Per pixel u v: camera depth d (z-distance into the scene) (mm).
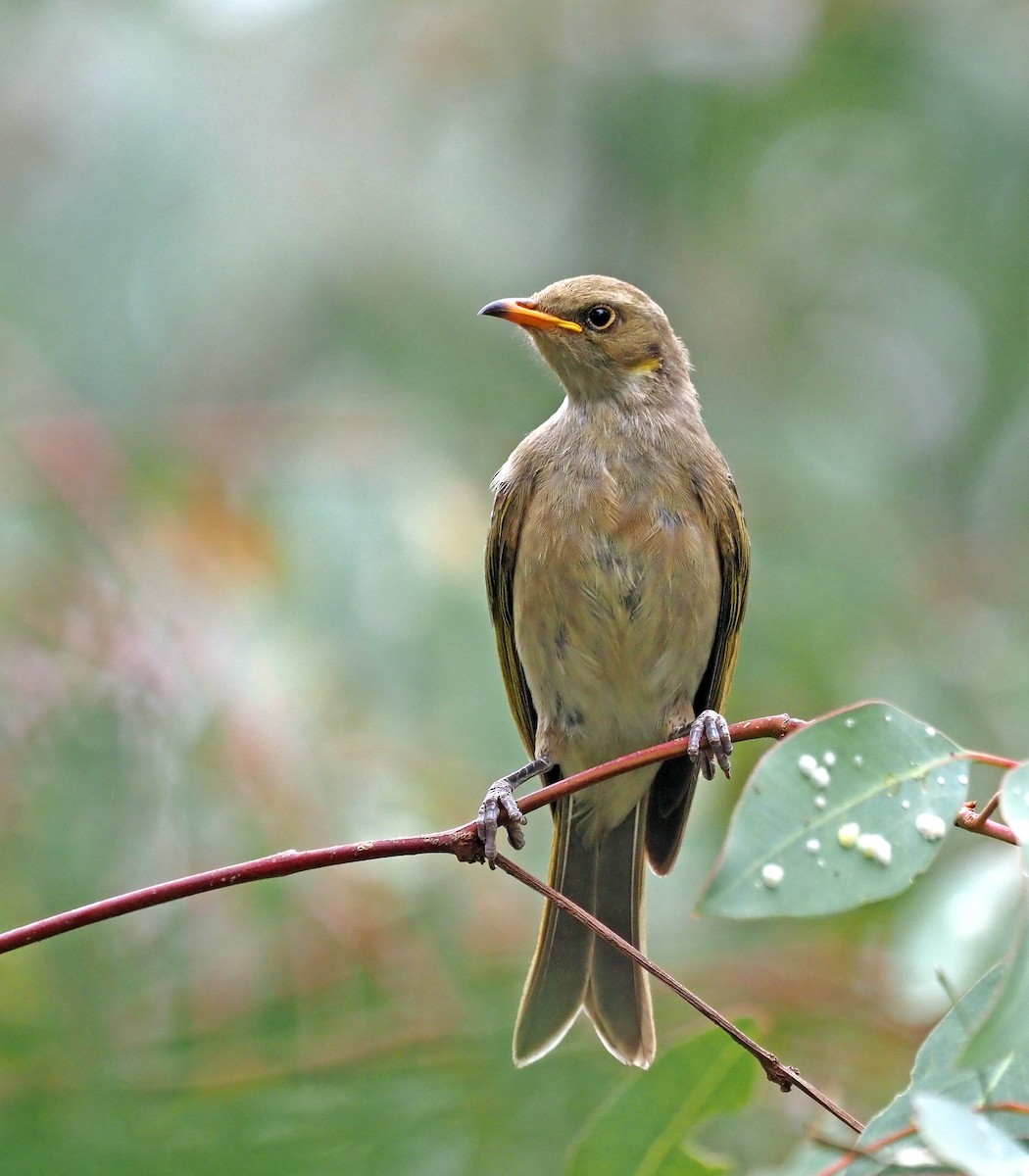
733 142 15617
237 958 9758
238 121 14570
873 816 5906
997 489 15531
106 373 14070
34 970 9609
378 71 15047
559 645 8891
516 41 15352
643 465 8914
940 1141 4945
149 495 10977
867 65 15352
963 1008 5922
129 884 9727
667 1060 6875
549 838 10555
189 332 14320
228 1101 9430
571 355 9328
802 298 15945
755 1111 9875
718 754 8016
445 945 9930
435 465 11695
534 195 15430
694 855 11219
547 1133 9484
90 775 9828
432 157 15047
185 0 14914
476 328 14844
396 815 9977
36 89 14836
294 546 10836
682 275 15852
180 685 10000
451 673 10570
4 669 9984
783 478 14172
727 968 10625
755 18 15531
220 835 9812
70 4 14938
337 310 14680
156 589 10422
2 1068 9391
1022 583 14703
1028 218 15117
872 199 15719
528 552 8930
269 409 11648
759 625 12414
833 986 10492
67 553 10531
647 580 8727
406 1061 9625
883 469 15398
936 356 16250
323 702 10219
